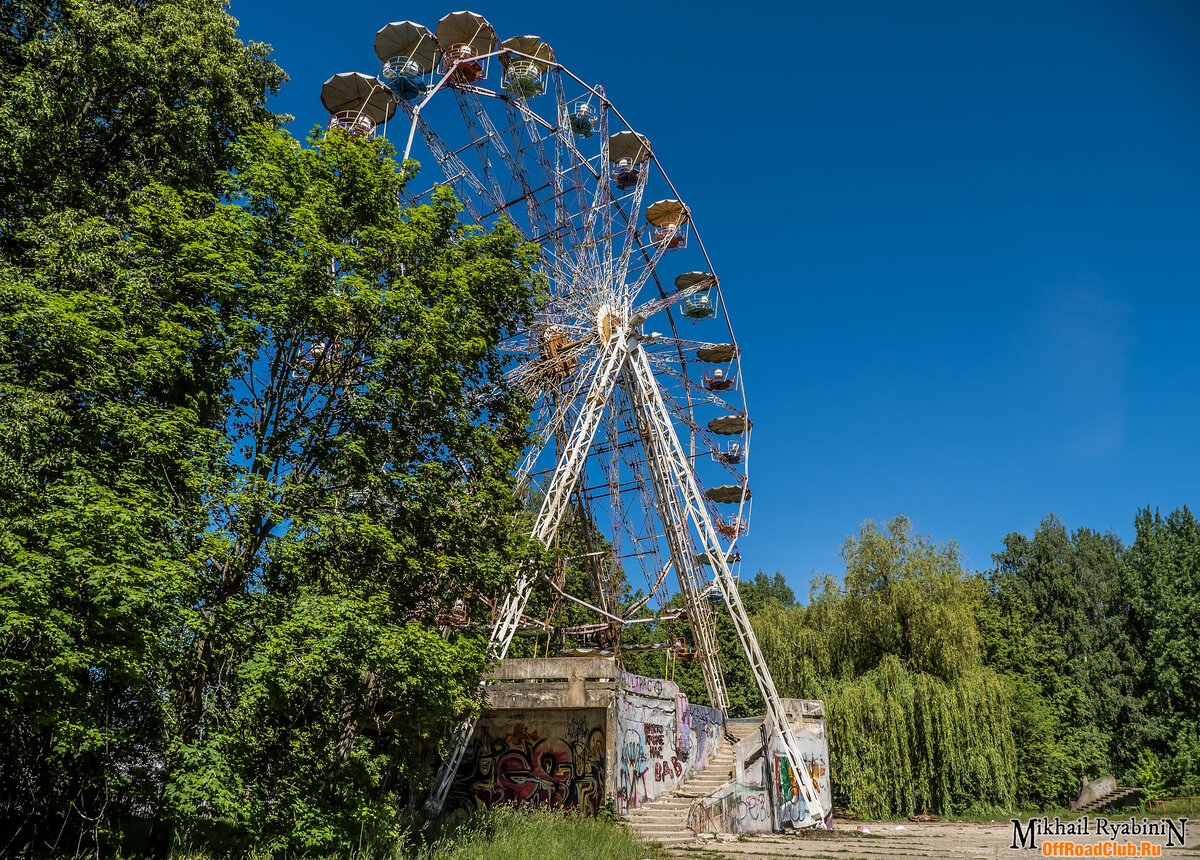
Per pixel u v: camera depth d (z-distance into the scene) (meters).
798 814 26.48
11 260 14.14
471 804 20.16
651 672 56.66
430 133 26.89
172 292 12.52
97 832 11.30
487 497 14.99
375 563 13.49
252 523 12.13
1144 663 48.12
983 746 33.50
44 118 14.59
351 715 13.45
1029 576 57.47
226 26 18.50
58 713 9.64
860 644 38.94
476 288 15.67
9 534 9.43
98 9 15.98
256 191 13.62
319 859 11.89
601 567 32.25
